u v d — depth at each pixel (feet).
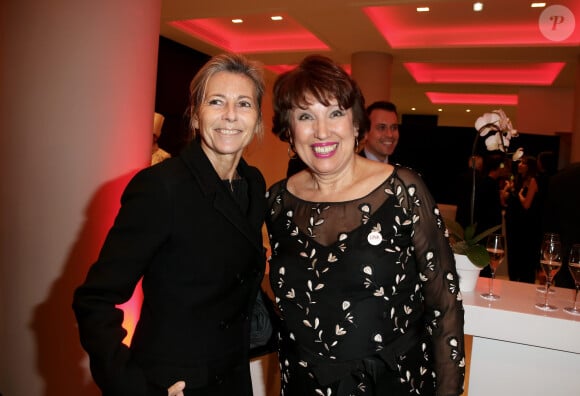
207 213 4.05
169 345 3.99
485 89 34.12
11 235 8.08
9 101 7.97
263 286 6.55
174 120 25.36
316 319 4.54
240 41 26.02
